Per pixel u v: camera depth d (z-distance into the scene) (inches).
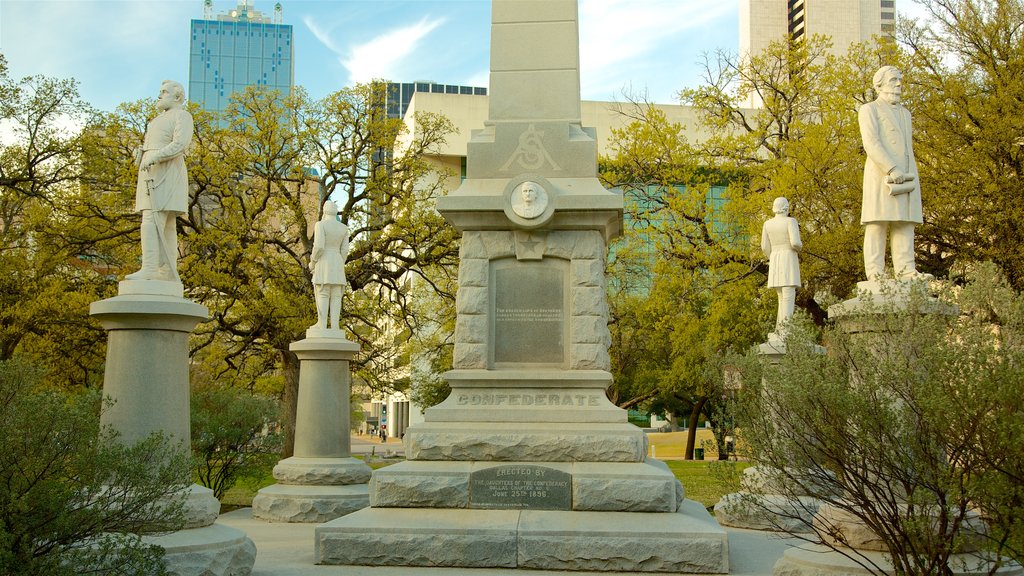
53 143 1071.0
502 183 440.5
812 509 385.4
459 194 432.8
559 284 432.5
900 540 311.9
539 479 391.5
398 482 397.1
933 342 285.3
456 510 391.9
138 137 1083.9
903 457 286.2
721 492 537.0
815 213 946.1
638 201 1181.1
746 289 1002.7
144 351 394.0
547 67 457.1
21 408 283.1
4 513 266.7
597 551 362.6
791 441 311.7
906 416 284.7
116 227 1090.1
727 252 1009.5
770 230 634.8
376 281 1180.5
